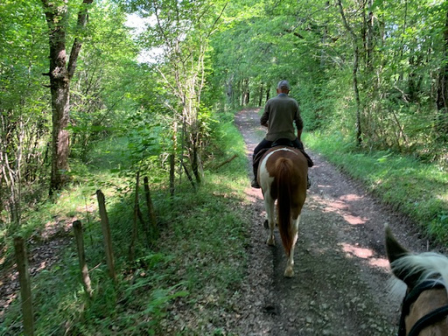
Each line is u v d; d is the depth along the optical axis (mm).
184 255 4598
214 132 10945
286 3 12336
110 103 12805
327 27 13422
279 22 13180
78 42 8727
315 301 3742
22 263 2902
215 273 4148
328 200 7031
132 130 6469
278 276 4219
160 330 3273
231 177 8492
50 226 6957
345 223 5793
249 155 11938
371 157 8789
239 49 16031
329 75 13781
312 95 15578
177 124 8062
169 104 8070
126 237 5281
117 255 4773
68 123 9000
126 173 5637
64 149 8961
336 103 12172
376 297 3750
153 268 4352
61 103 8773
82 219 6945
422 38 7820
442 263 1188
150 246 4973
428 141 7816
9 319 3846
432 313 1095
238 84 35281
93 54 10836
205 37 7684
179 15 6797
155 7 6594
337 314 3535
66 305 3578
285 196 3865
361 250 4820
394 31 9250
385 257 4594
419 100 9328
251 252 4777
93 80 12836
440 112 7484
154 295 3439
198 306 3613
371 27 9625
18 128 8203
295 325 3402
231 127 17391
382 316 3457
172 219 5750
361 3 9789
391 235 1525
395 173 6961
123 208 5938
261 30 14031
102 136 13617
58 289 4090
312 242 5141
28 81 7695
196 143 7930
